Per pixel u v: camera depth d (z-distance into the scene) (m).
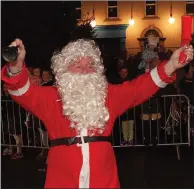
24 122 6.79
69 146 2.64
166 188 5.04
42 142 6.61
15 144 6.94
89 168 2.60
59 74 2.73
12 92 2.63
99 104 2.65
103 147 2.65
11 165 6.32
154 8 23.17
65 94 2.65
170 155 6.75
